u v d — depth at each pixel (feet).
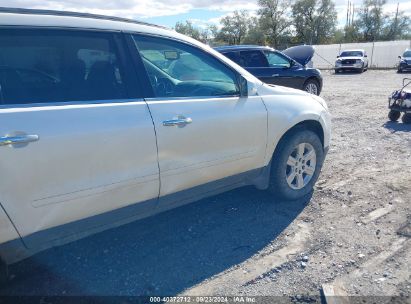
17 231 6.61
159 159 8.25
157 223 10.74
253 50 29.14
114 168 7.55
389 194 12.32
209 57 9.68
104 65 7.75
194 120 8.74
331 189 12.92
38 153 6.51
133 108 7.84
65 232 7.34
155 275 8.45
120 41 8.02
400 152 16.98
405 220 10.55
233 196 12.50
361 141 19.16
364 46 105.81
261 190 12.80
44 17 7.00
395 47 100.01
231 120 9.52
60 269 8.64
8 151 6.21
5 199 6.31
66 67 7.27
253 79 10.55
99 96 7.56
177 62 9.21
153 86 8.46
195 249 9.43
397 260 8.71
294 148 11.40
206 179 9.50
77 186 7.10
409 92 22.49
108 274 8.48
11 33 6.60
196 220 10.91
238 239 9.87
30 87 6.81
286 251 9.25
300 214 11.18
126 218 8.38
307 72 32.37
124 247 9.52
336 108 29.86
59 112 6.87
